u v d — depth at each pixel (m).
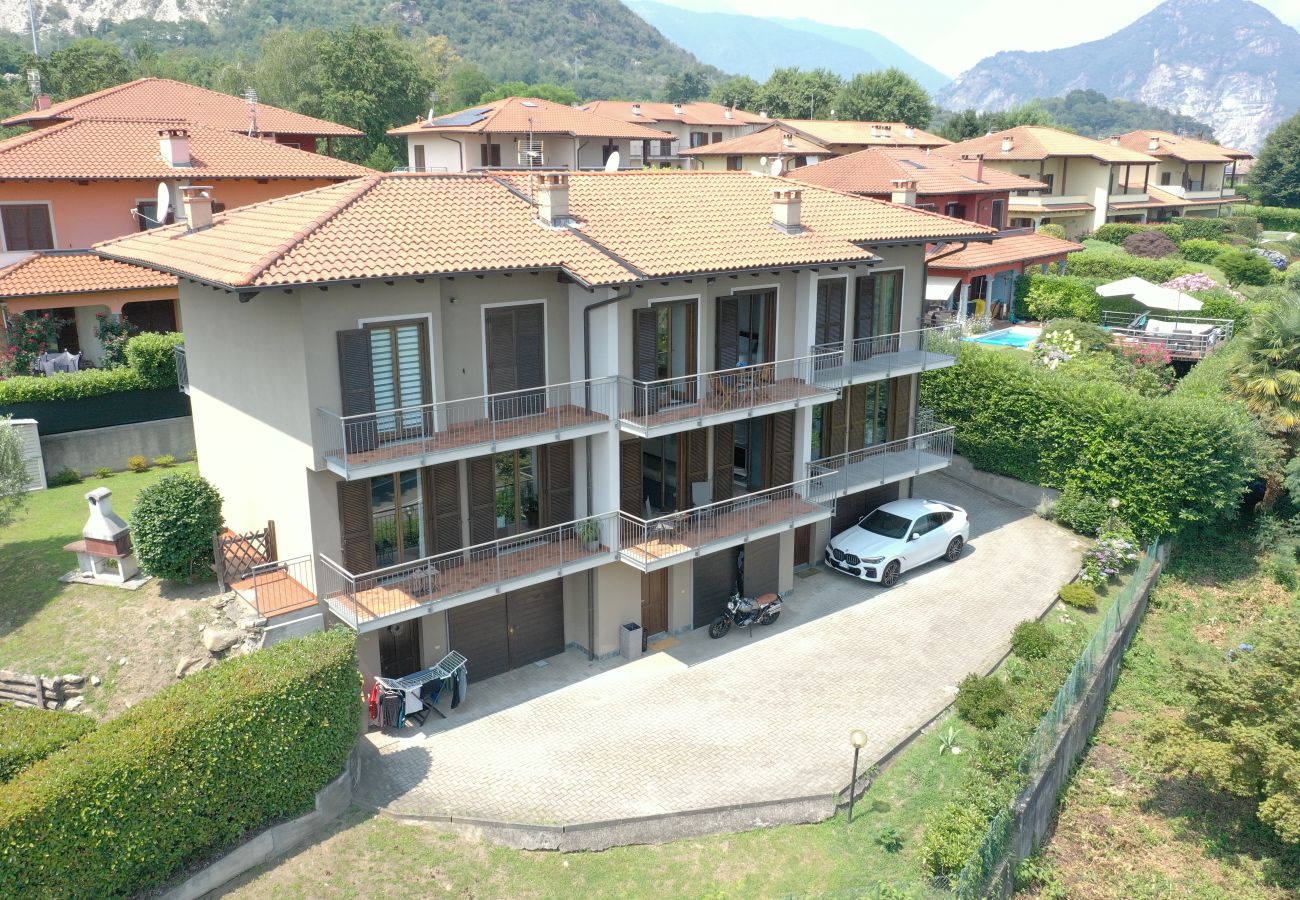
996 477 33.81
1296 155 109.88
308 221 19.86
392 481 20.42
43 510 26.91
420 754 19.84
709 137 98.75
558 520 22.89
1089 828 20.20
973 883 16.16
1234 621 27.75
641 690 22.47
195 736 15.35
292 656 17.20
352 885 16.08
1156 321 46.38
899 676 23.25
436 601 19.77
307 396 18.48
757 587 26.53
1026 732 19.98
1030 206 70.19
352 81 94.75
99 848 14.36
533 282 21.31
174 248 21.48
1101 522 30.41
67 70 95.19
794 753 20.23
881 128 87.75
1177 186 91.44
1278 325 31.83
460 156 69.75
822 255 24.23
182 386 24.53
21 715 16.61
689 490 24.78
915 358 28.58
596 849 17.52
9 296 32.12
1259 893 18.61
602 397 21.81
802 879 17.12
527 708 21.62
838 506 29.42
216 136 40.19
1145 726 23.30
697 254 22.56
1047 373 32.38
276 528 20.88
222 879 15.88
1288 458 31.38
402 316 19.36
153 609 20.41
